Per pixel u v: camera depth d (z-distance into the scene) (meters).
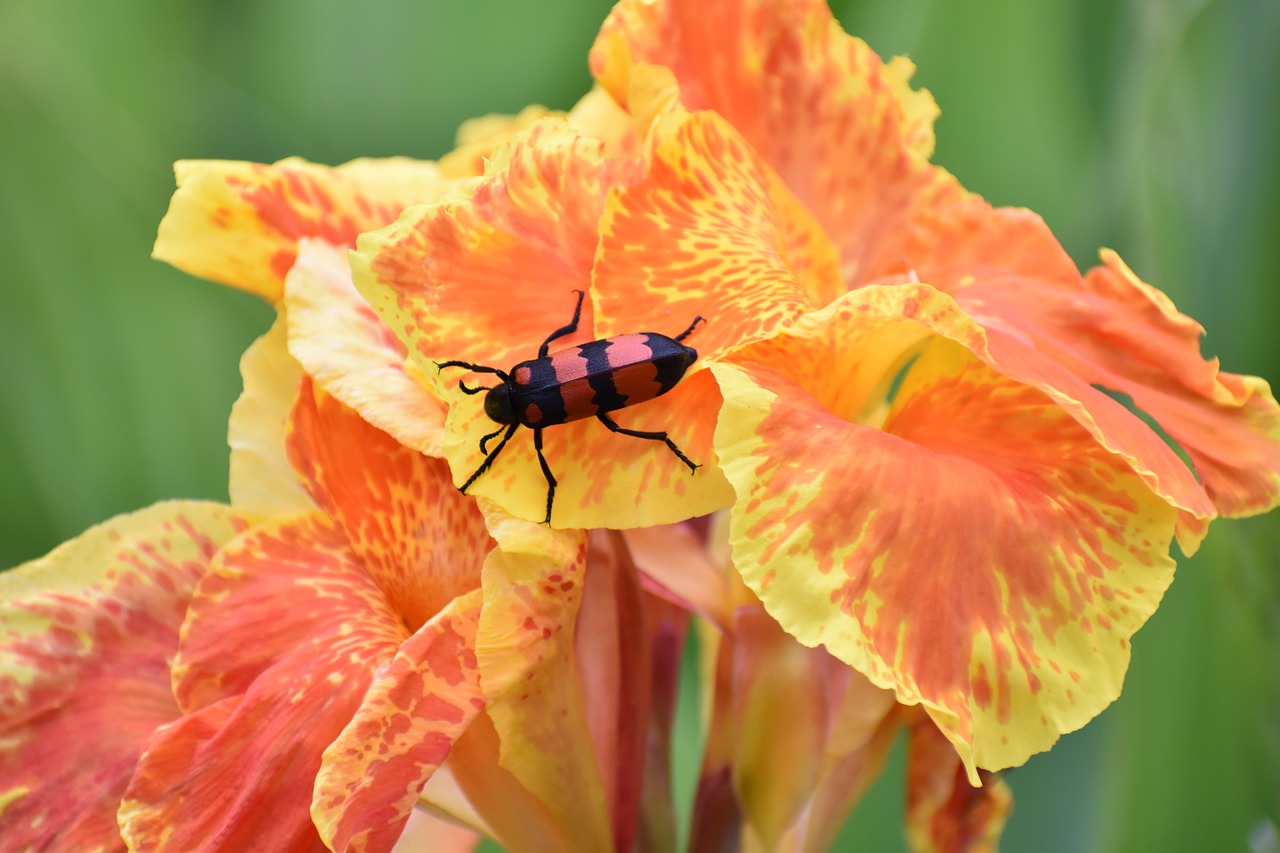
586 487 0.45
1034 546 0.44
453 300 0.45
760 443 0.44
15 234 0.54
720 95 0.49
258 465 0.49
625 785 0.48
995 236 0.49
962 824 0.49
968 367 0.46
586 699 0.48
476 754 0.47
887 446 0.44
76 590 0.49
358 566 0.48
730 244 0.46
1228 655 0.54
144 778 0.46
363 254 0.45
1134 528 0.45
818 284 0.48
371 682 0.46
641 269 0.45
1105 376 0.47
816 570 0.43
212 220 0.49
